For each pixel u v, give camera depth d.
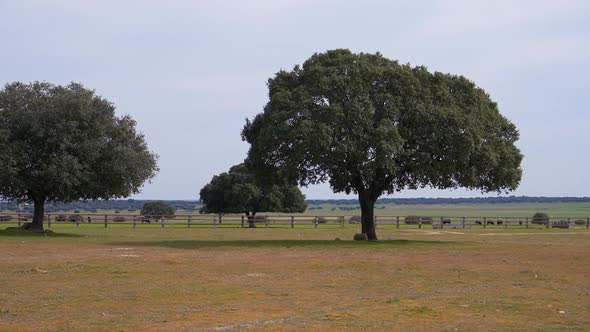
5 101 41.62
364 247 32.91
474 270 21.83
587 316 13.11
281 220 64.56
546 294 16.23
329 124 34.09
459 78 38.62
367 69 35.66
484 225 64.44
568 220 67.50
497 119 38.97
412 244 35.47
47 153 41.69
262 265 22.84
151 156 45.66
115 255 26.11
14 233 41.00
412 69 37.75
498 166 37.78
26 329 11.43
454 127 34.75
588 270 22.08
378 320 12.48
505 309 13.89
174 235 44.97
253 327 11.73
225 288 16.80
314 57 38.25
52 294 15.53
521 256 27.77
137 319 12.46
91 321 12.23
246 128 39.25
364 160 35.12
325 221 68.25
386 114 34.84
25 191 43.25
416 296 15.77
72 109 41.72
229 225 66.00
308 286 17.38
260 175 38.47
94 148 41.91
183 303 14.37
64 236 40.59
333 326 11.87
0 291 15.91
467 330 11.61
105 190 43.47
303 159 35.25
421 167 35.91
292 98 35.88
